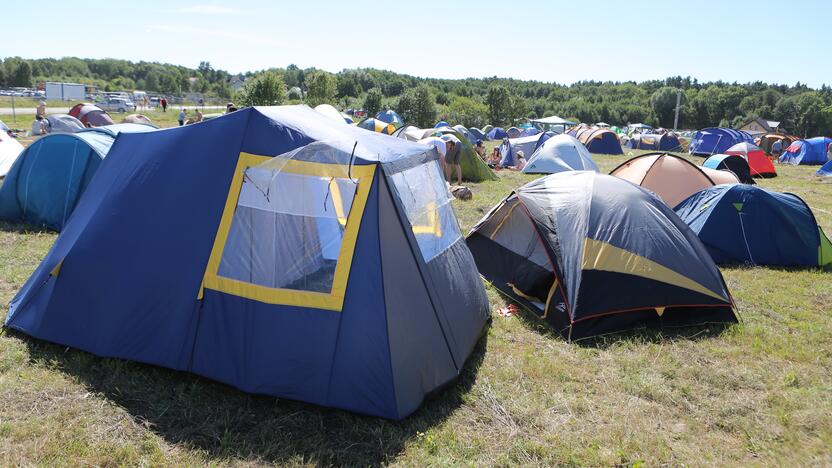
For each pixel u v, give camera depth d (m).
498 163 20.92
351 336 3.93
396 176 4.52
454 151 14.30
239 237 4.25
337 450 3.58
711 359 5.24
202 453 3.49
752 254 8.48
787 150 29.22
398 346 3.97
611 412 4.26
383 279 4.02
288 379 3.95
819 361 5.27
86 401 3.95
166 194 4.55
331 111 17.53
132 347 4.32
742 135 31.23
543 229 6.33
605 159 26.75
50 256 4.96
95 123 24.31
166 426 3.74
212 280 4.21
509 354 5.15
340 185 4.23
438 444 3.71
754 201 8.59
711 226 8.59
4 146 12.55
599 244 5.86
